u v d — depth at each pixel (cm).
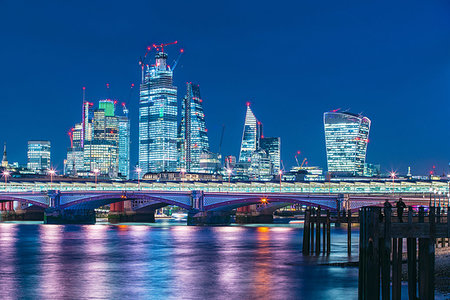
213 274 9094
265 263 10231
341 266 9462
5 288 7962
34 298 7300
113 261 10869
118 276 8975
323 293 7488
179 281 8469
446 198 19462
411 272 6278
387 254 5866
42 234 18425
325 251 11462
